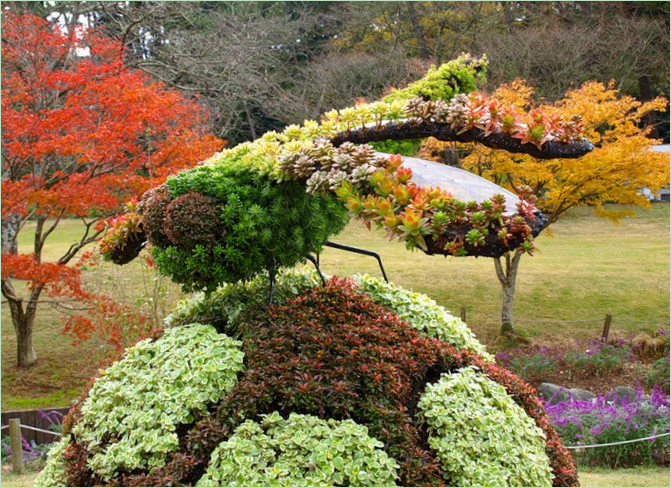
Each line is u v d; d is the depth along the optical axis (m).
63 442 3.47
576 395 8.30
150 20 12.61
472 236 2.49
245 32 14.78
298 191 3.38
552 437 3.68
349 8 17.88
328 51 18.47
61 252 14.68
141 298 8.41
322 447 2.81
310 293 3.60
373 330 3.34
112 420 3.15
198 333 3.36
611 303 11.44
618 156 9.11
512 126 2.82
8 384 9.14
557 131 2.79
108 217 8.85
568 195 10.01
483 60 4.61
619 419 6.84
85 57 10.30
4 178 8.23
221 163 3.50
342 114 3.31
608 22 15.88
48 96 9.10
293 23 16.67
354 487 2.73
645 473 6.12
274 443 2.85
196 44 13.75
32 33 8.59
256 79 14.20
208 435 2.92
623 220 17.39
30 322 9.63
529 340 10.46
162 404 3.06
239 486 2.73
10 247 8.95
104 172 8.16
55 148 7.42
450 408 3.12
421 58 16.38
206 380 3.09
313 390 2.98
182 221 3.25
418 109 3.04
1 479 6.07
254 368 3.12
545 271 12.83
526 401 3.70
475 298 11.82
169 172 7.86
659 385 9.06
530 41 13.95
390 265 13.34
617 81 14.95
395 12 16.91
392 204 2.63
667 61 15.05
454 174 2.98
